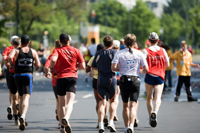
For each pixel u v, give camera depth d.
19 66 19.58
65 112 17.44
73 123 21.05
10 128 19.56
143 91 38.22
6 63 19.66
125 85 17.16
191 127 19.70
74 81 18.03
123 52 17.31
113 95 18.11
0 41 96.88
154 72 20.23
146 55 20.47
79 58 18.25
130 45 17.36
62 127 17.45
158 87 20.20
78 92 37.41
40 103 29.39
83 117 23.05
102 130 17.23
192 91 37.91
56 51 18.00
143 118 22.55
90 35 129.62
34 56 19.95
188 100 30.80
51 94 35.84
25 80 19.58
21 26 98.31
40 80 53.53
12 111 21.91
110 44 18.34
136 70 17.30
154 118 19.20
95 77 20.30
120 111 25.28
